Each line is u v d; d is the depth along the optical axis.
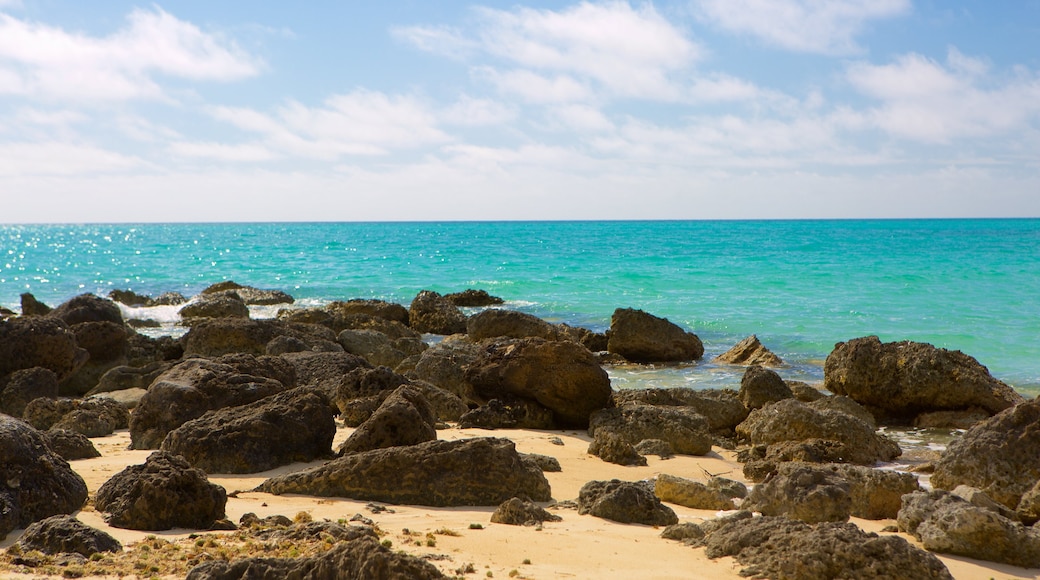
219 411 14.19
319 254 88.69
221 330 24.97
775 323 35.91
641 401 19.66
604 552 8.62
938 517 9.89
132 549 8.02
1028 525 11.18
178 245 122.12
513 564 7.93
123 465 12.95
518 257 77.62
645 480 13.99
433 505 11.16
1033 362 27.34
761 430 17.59
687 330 34.88
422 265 70.62
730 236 126.50
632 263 67.25
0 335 21.03
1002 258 66.69
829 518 10.64
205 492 9.39
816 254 74.50
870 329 33.81
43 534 8.07
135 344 26.20
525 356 19.14
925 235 126.19
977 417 20.11
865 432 16.83
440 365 22.12
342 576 6.32
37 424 16.84
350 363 20.94
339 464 11.52
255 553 7.72
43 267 74.06
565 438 17.75
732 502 12.30
